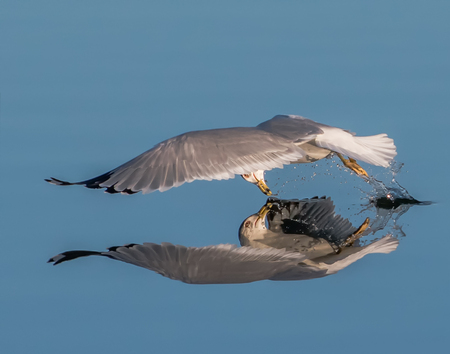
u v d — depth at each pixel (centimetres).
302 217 1311
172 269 1089
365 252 1139
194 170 1160
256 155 1201
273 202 1384
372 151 1309
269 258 1131
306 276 1059
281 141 1236
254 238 1223
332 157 1537
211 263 1112
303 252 1155
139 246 1188
